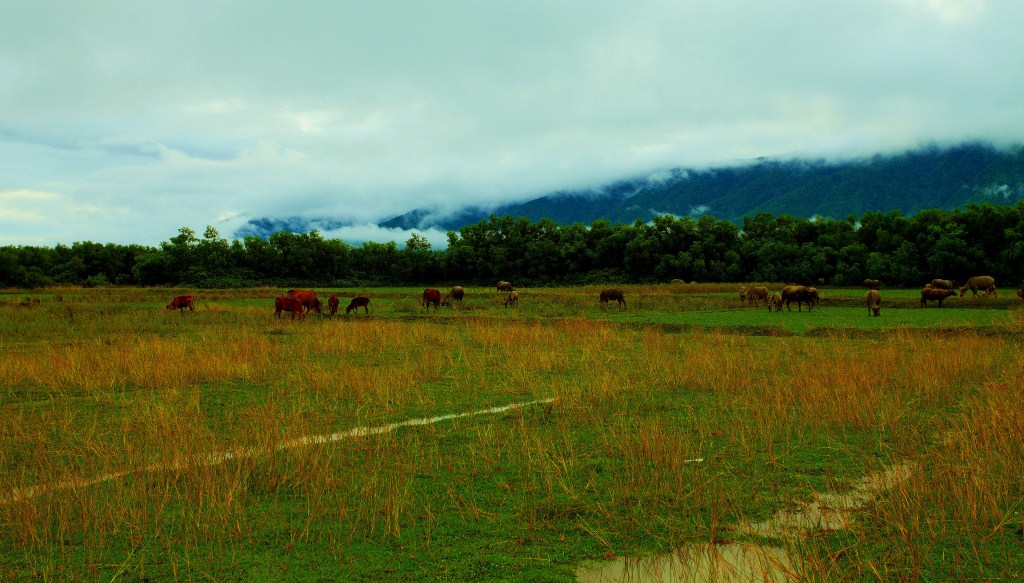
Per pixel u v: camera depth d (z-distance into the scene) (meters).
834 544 5.11
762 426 8.48
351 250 97.25
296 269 89.50
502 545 5.18
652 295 43.19
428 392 11.48
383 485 6.46
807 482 6.54
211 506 5.67
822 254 65.19
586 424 8.99
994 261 58.00
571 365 14.41
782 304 35.00
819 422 8.66
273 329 23.62
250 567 4.80
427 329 22.66
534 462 7.23
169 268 84.25
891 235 63.88
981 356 13.98
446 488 6.48
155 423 8.73
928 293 32.94
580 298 40.66
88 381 12.05
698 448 7.72
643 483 6.45
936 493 5.92
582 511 5.84
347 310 32.22
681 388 11.46
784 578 4.57
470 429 8.83
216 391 11.65
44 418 9.52
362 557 4.96
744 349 16.42
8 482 6.59
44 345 18.95
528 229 96.94
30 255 93.50
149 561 4.89
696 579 4.62
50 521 5.56
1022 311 26.41
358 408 10.04
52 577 4.64
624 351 16.80
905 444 7.66
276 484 6.43
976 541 5.02
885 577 4.52
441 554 5.02
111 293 53.84
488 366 14.49
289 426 8.56
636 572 4.74
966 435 7.55
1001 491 5.87
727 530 5.44
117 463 7.26
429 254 96.56
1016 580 4.47
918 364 12.45
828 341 18.83
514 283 93.00
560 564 4.87
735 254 77.31
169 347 15.99
